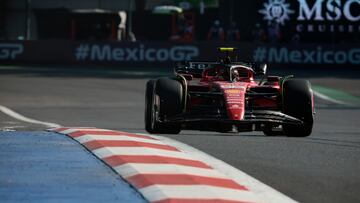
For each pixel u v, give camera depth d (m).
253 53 107.75
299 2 123.44
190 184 21.06
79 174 22.73
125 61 110.56
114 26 146.00
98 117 56.66
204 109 36.69
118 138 30.12
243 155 28.55
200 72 40.44
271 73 100.62
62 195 19.92
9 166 23.92
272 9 124.75
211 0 147.38
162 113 36.12
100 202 19.16
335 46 107.88
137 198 19.61
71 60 111.75
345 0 122.06
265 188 21.91
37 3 156.50
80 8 156.88
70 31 147.88
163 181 21.31
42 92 78.38
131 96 76.25
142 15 147.88
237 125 35.47
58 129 34.28
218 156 28.12
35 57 112.12
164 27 147.00
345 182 23.12
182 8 148.00
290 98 36.69
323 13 122.94
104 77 95.50
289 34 124.31
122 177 22.28
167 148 28.56
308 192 21.56
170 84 36.34
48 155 26.08
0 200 19.28
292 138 36.19
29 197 19.67
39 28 150.62
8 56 112.38
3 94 75.88
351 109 69.38
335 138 37.03
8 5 159.62
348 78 98.06
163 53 109.94
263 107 37.81
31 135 31.53
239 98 36.09
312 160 27.59
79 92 79.00
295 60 107.88
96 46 111.12
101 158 25.42
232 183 21.98
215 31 128.38
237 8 127.25
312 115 36.81
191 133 40.84
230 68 38.91
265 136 37.59
